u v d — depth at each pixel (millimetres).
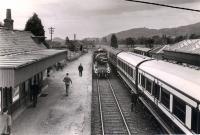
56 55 24938
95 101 24641
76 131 15016
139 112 20453
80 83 32062
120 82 36156
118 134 15602
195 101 10367
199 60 24000
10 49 20297
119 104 23219
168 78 14195
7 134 13828
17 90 17766
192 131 10648
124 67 32094
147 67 19391
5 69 12672
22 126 15609
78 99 23078
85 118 17500
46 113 18500
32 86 20094
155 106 16500
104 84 34688
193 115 10578
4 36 22188
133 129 16438
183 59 28328
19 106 18344
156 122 16688
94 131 16172
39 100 22547
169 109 13555
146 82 18984
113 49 55781
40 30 46219
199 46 30562
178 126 12234
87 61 67938
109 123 17781
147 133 15656
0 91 15922
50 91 26594
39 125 15891
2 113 16062
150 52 55562
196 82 11469
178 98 12250
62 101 22281
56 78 36094
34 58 17375
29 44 26766
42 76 26438
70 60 65500
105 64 40656
